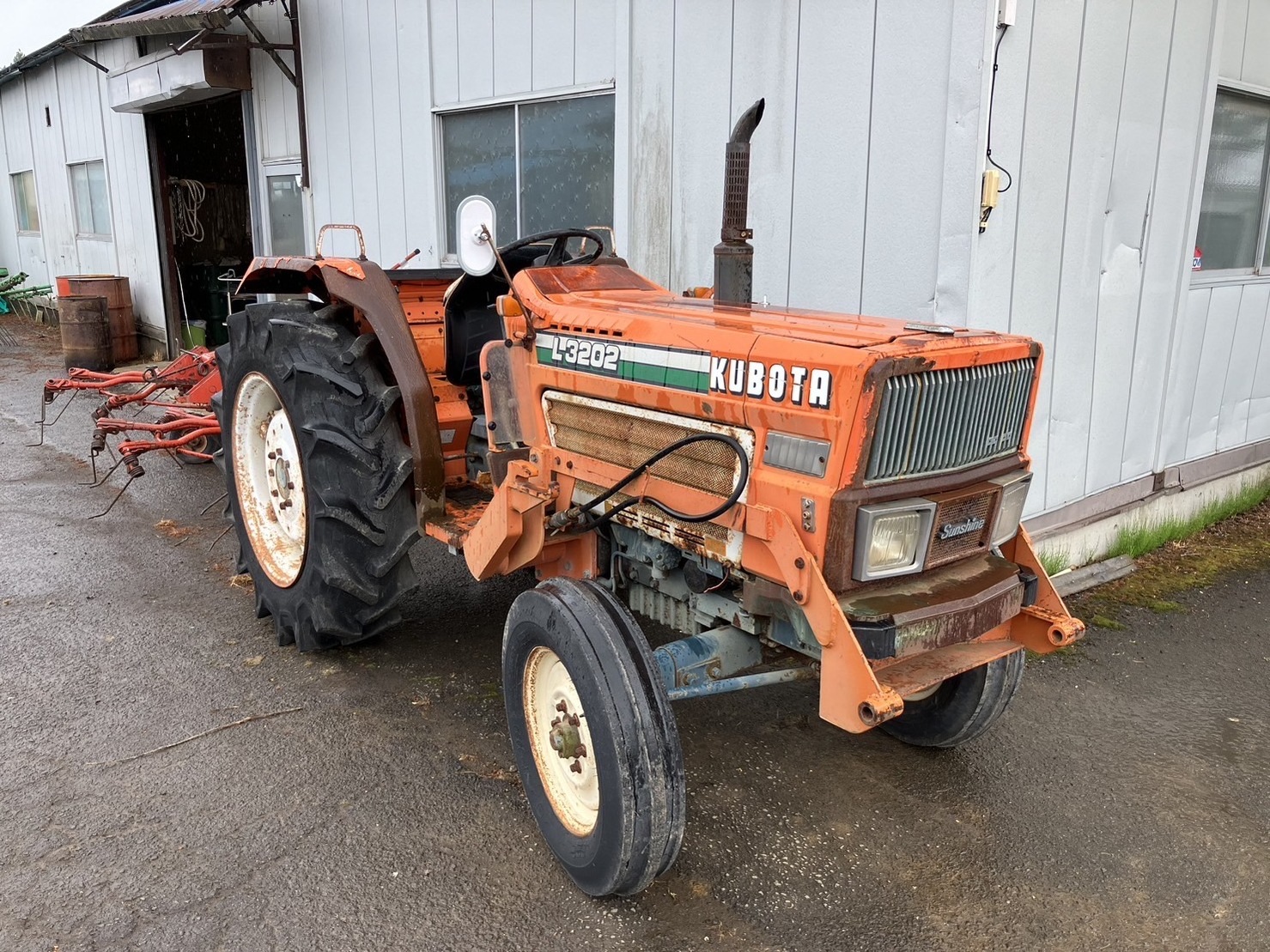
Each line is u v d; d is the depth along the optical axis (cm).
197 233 1287
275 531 429
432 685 384
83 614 449
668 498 269
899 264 428
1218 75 523
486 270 298
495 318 394
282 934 248
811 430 229
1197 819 306
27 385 1054
